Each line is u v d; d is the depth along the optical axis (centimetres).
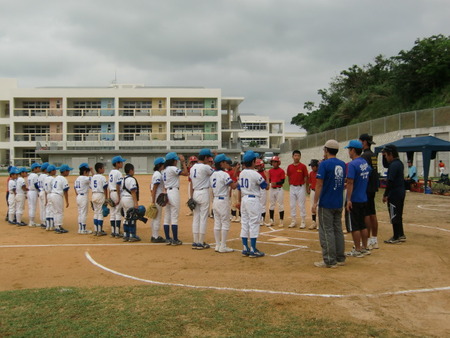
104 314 478
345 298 535
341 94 5909
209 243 980
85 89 5281
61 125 5341
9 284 647
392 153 913
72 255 849
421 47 3934
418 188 2194
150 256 826
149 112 5397
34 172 1323
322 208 706
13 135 5209
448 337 423
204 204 892
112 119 5284
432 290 571
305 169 1170
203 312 481
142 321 456
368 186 834
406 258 764
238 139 6069
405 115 3103
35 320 462
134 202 995
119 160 1071
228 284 604
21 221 1348
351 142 792
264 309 492
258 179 800
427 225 1176
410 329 441
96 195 1086
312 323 451
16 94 5200
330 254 698
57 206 1155
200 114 5428
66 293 561
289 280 622
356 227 779
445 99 3594
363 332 429
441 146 2066
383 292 562
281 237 1034
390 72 5212
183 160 969
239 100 5866
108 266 747
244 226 813
